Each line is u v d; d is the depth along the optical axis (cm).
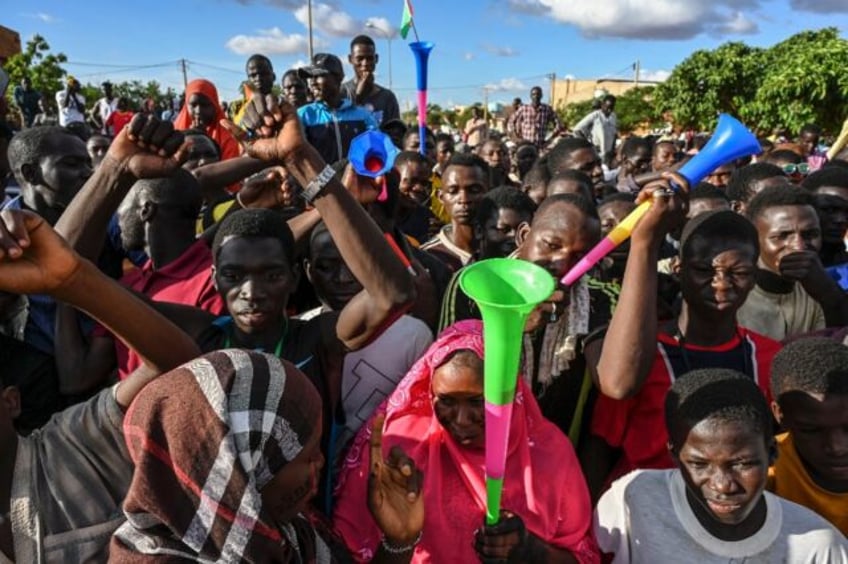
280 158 212
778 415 229
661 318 301
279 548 142
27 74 2417
